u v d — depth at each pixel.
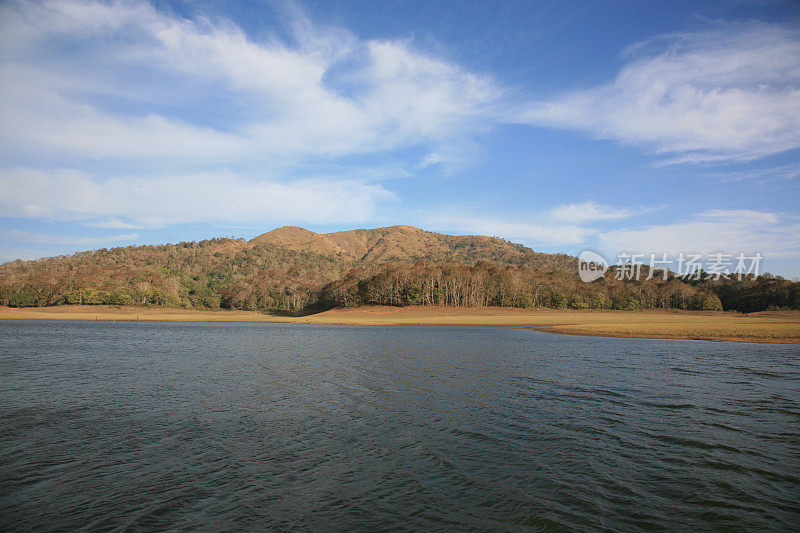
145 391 24.30
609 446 15.36
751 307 166.88
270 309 183.00
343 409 20.31
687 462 13.92
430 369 31.89
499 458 14.27
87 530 10.09
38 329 81.12
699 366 33.78
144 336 65.88
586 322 107.44
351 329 87.75
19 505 11.24
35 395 23.34
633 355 40.94
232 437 16.38
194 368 32.41
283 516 10.64
